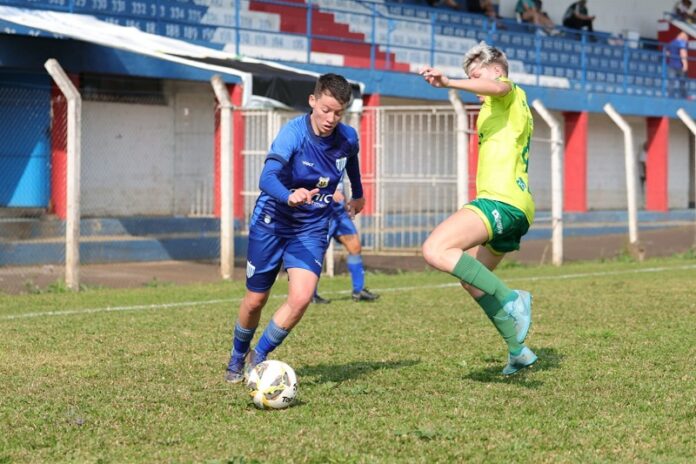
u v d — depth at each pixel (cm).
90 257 2153
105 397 805
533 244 2939
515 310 816
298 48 2944
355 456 624
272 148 791
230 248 1895
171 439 671
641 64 4203
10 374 910
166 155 2622
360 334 1158
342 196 1500
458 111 2041
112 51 2272
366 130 2716
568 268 2173
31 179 2252
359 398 800
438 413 744
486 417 730
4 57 2119
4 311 1385
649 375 897
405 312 1364
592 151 3941
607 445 655
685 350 1037
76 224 1673
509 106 835
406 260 2305
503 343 1089
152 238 2261
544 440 666
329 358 999
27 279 1839
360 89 1961
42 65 2167
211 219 2489
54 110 2247
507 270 2114
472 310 1385
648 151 3897
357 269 1502
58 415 741
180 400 794
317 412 750
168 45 2105
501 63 857
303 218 812
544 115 2267
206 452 639
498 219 815
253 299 836
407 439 666
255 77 1802
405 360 985
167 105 2620
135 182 2558
